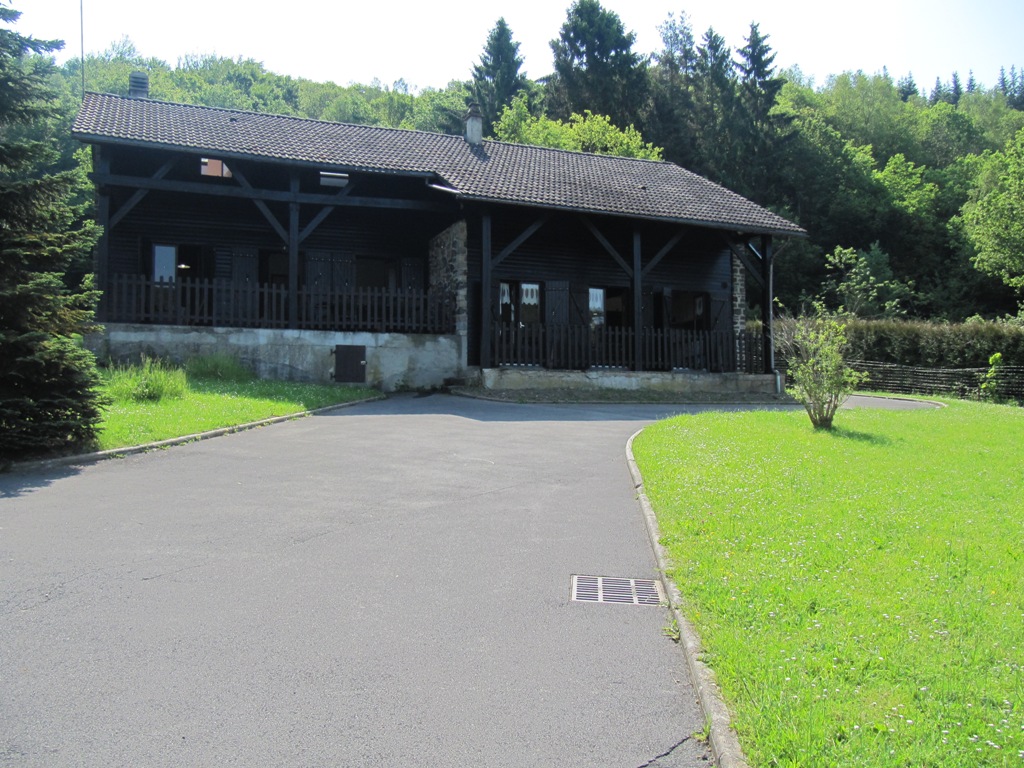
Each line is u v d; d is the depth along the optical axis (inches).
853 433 521.0
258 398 621.0
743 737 141.3
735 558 245.0
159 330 733.3
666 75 2477.9
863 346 1320.1
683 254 1000.9
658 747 148.2
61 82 2207.2
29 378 398.0
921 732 137.8
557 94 2242.9
